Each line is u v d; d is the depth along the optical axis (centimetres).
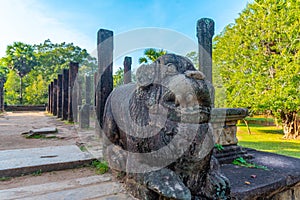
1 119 920
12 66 2478
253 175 207
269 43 884
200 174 139
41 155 288
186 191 126
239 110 272
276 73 805
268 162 256
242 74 873
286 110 819
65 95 851
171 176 132
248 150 324
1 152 305
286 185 202
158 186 131
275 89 778
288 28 801
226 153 257
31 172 241
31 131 493
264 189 182
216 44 1049
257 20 896
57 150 318
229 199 149
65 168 257
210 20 282
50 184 207
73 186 201
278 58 806
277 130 1092
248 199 172
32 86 2369
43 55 2748
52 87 1283
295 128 849
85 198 175
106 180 215
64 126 639
